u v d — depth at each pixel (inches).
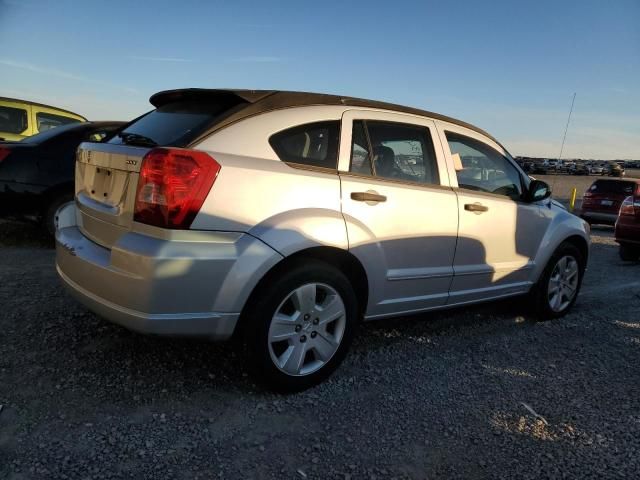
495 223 165.5
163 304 103.5
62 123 401.1
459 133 163.0
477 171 165.9
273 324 115.8
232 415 112.0
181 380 124.5
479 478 97.9
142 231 106.0
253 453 100.0
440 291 154.3
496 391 133.4
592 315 208.5
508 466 102.0
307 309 120.7
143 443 99.7
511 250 173.9
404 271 141.2
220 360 136.3
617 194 598.2
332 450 103.0
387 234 134.3
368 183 132.0
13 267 207.0
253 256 109.3
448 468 100.2
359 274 133.6
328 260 130.0
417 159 147.7
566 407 127.0
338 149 129.3
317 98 131.0
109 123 269.3
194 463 95.5
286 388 121.0
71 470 90.6
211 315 108.2
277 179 115.1
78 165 137.6
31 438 98.2
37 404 109.3
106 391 116.8
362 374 137.2
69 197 252.7
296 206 117.3
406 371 141.1
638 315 212.2
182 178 103.2
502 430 114.7
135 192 107.0
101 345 138.6
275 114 120.8
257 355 115.0
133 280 103.2
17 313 155.2
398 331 171.8
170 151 103.6
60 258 127.6
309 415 114.9
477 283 165.5
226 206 107.8
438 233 147.2
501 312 203.0
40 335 141.4
